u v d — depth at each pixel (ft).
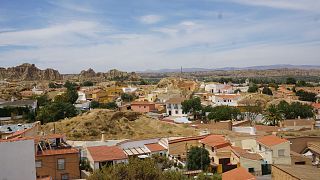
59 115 387.96
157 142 268.82
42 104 527.81
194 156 221.05
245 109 478.18
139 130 332.39
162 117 462.60
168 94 652.48
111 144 255.91
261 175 210.18
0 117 433.07
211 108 465.47
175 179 125.59
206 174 187.93
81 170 202.28
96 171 115.75
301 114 433.07
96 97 638.53
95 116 330.75
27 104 479.82
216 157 227.81
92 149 220.02
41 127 309.63
